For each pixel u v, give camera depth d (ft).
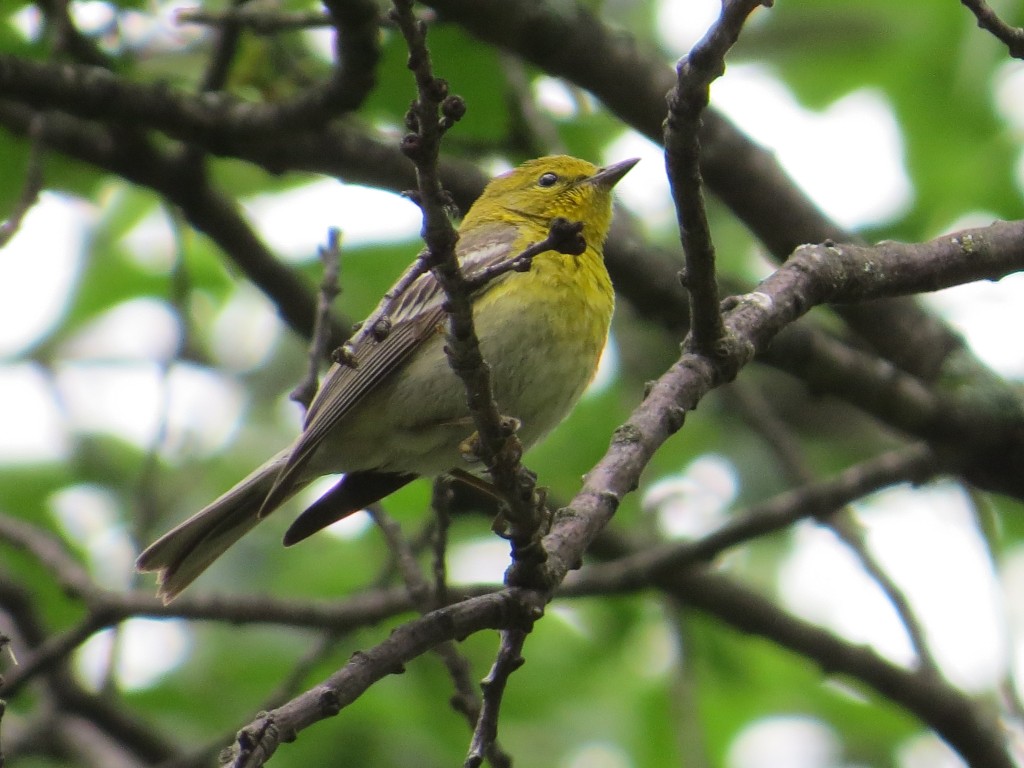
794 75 44.98
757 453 47.78
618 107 33.76
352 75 31.14
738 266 47.96
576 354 28.68
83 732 40.16
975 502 37.17
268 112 32.50
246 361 50.88
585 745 42.24
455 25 33.06
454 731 41.34
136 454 46.70
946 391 35.19
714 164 34.55
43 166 31.86
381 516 29.40
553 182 33.50
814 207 35.12
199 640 44.42
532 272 28.27
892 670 37.78
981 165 42.55
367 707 40.78
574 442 44.73
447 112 16.79
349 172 35.04
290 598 34.42
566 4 33.01
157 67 39.50
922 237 43.29
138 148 35.17
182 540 29.14
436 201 17.35
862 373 34.86
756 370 53.21
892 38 42.98
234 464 47.39
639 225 39.47
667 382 23.34
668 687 42.22
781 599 48.42
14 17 36.73
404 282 18.99
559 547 20.76
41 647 35.09
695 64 19.85
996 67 40.27
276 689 38.19
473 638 43.29
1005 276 26.13
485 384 18.80
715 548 37.04
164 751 40.24
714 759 42.57
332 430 28.89
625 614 44.04
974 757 37.42
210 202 36.47
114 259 46.80
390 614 34.50
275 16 32.71
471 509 38.09
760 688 44.42
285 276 37.88
